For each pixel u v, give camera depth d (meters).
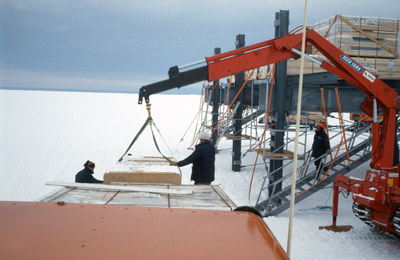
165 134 30.03
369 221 7.93
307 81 10.68
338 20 9.87
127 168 5.74
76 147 20.89
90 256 1.31
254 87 16.81
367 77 7.78
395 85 10.83
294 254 6.63
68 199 3.38
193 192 4.10
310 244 7.24
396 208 7.26
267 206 9.63
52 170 14.11
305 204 10.69
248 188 12.67
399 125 9.04
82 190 3.88
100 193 3.77
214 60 6.99
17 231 1.51
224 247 1.46
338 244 7.26
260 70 12.73
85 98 108.31
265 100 11.70
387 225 7.31
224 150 22.30
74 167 14.90
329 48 7.63
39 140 23.44
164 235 1.56
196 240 1.52
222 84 20.00
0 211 1.77
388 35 9.99
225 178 14.25
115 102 89.44
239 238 1.56
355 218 9.18
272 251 1.44
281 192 9.84
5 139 23.27
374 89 7.83
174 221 1.76
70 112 53.44
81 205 1.95
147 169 5.69
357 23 9.91
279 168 10.34
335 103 10.68
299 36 7.43
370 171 7.73
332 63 8.02
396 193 6.93
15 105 66.12
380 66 9.91
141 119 45.00
